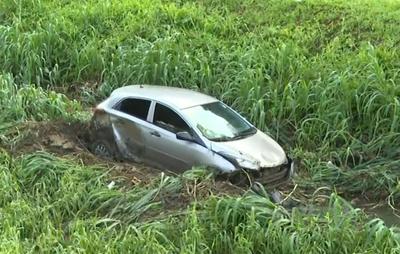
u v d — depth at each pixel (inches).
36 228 398.9
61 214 425.4
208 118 509.0
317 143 587.5
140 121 520.4
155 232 375.2
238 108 618.2
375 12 757.3
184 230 381.7
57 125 560.4
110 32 776.9
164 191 435.2
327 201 488.7
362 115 594.2
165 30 761.0
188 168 493.7
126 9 815.7
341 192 522.0
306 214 426.9
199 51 701.3
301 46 709.3
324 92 598.2
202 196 430.6
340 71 629.3
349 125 590.9
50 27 747.4
